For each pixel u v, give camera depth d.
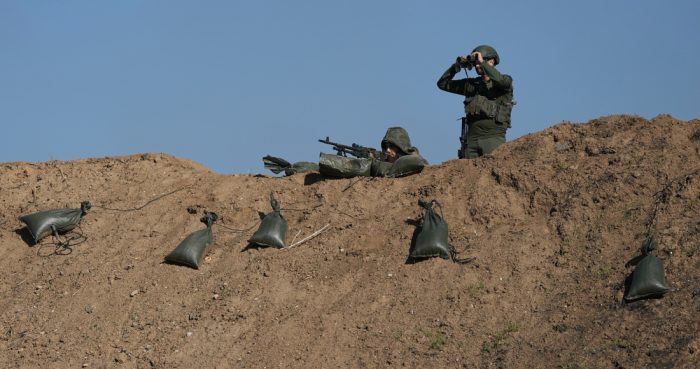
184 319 45.88
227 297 46.44
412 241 46.69
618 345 38.78
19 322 47.59
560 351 39.41
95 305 47.66
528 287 42.94
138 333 45.59
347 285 45.56
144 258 50.03
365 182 51.41
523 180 47.91
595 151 48.28
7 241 53.09
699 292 39.75
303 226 50.06
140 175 56.12
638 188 45.62
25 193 56.22
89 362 44.53
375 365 41.00
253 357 42.97
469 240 46.09
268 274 47.16
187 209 52.66
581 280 42.50
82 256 51.12
